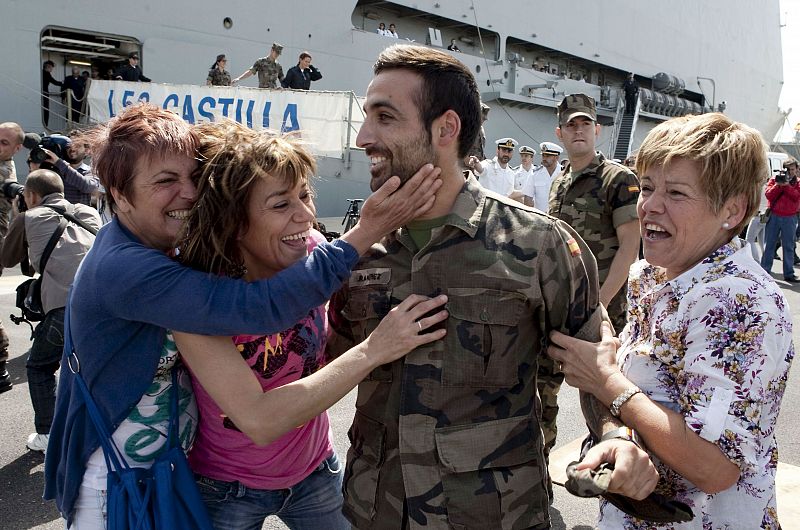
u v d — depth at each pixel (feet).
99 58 36.06
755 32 86.38
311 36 38.17
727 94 80.23
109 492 4.64
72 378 4.78
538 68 56.80
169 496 4.68
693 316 4.16
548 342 4.86
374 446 4.78
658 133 4.35
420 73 4.38
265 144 4.53
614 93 58.85
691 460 3.91
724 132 4.11
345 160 36.42
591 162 10.42
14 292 21.76
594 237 10.33
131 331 4.54
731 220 4.24
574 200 10.44
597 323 4.72
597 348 4.47
